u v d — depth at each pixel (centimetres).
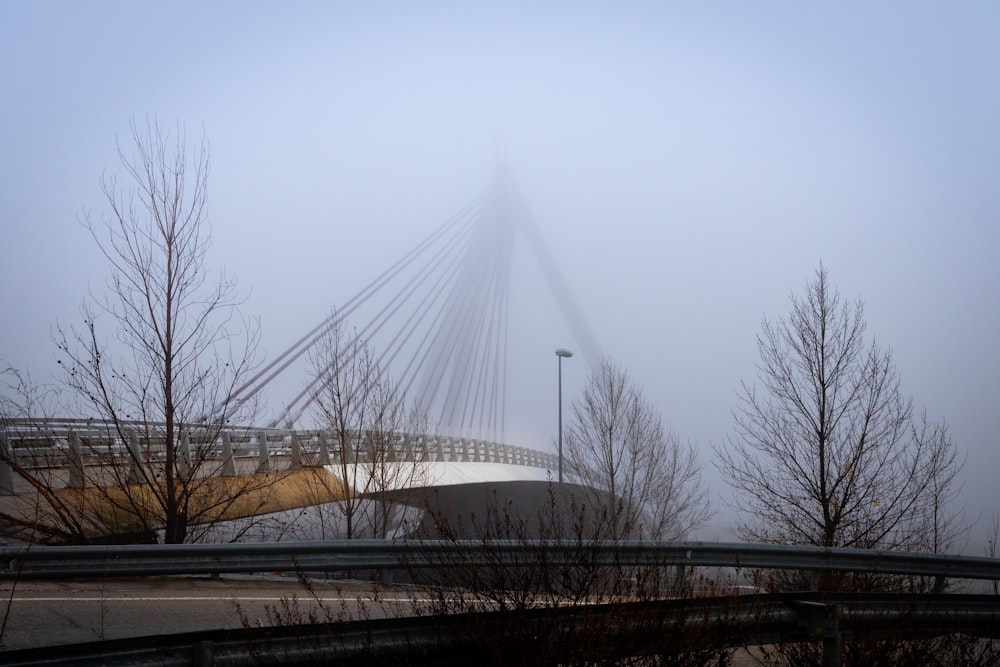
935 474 1596
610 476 2855
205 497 1542
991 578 1172
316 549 974
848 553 1072
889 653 652
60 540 1311
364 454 2161
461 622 519
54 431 1555
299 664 470
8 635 777
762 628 605
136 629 825
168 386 1430
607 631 539
